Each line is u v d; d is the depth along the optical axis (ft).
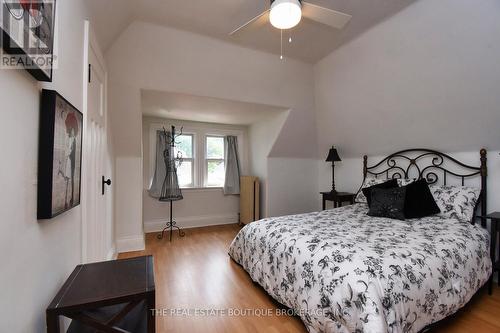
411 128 9.38
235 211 15.96
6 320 2.31
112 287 3.24
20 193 2.61
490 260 6.66
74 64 4.40
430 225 7.00
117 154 10.33
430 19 6.63
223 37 8.51
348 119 11.25
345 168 13.20
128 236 10.51
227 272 8.32
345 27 7.89
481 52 6.34
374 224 7.30
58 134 3.35
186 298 6.73
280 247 6.32
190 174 14.94
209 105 10.99
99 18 5.95
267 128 13.74
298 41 8.79
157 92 9.16
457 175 8.57
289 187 14.34
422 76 7.80
